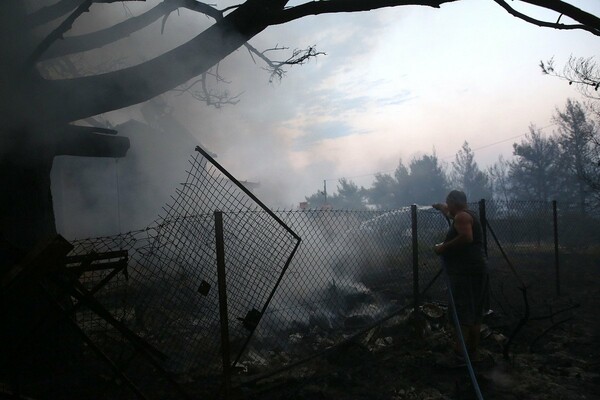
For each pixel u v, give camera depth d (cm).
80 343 371
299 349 423
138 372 352
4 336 266
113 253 279
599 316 534
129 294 336
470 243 395
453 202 418
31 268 229
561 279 743
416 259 464
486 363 385
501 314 549
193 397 316
